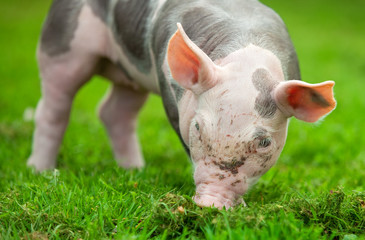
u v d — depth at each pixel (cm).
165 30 591
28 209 510
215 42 541
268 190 625
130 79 728
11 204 532
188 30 570
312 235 455
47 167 767
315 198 536
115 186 609
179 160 837
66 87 740
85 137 951
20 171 710
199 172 499
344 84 1451
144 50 647
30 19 2386
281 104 488
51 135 763
